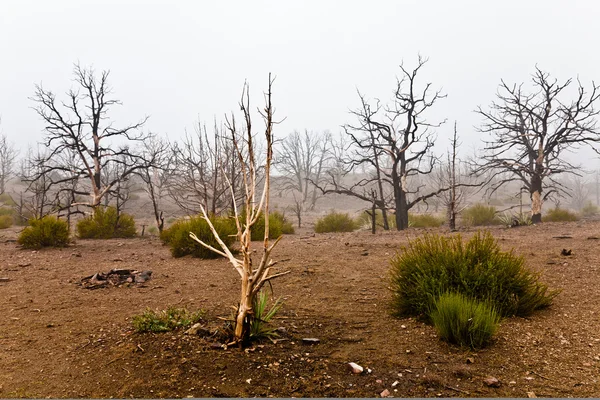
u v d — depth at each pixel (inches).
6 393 127.3
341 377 133.6
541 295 208.5
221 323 184.9
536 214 903.1
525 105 916.0
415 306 198.5
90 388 129.3
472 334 157.8
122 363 145.2
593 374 131.5
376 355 151.8
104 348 161.2
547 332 171.2
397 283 215.0
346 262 357.4
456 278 201.0
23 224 1125.7
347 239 558.9
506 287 199.0
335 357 149.6
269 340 164.1
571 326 177.6
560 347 154.7
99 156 987.9
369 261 361.4
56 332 185.2
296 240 553.6
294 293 252.8
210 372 136.0
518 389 123.4
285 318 198.7
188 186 841.5
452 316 162.4
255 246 474.6
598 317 188.2
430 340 166.2
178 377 133.2
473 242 223.3
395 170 906.1
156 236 756.0
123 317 206.1
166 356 147.9
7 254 452.4
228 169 729.0
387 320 195.6
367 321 194.5
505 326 179.9
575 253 350.9
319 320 196.1
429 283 197.0
